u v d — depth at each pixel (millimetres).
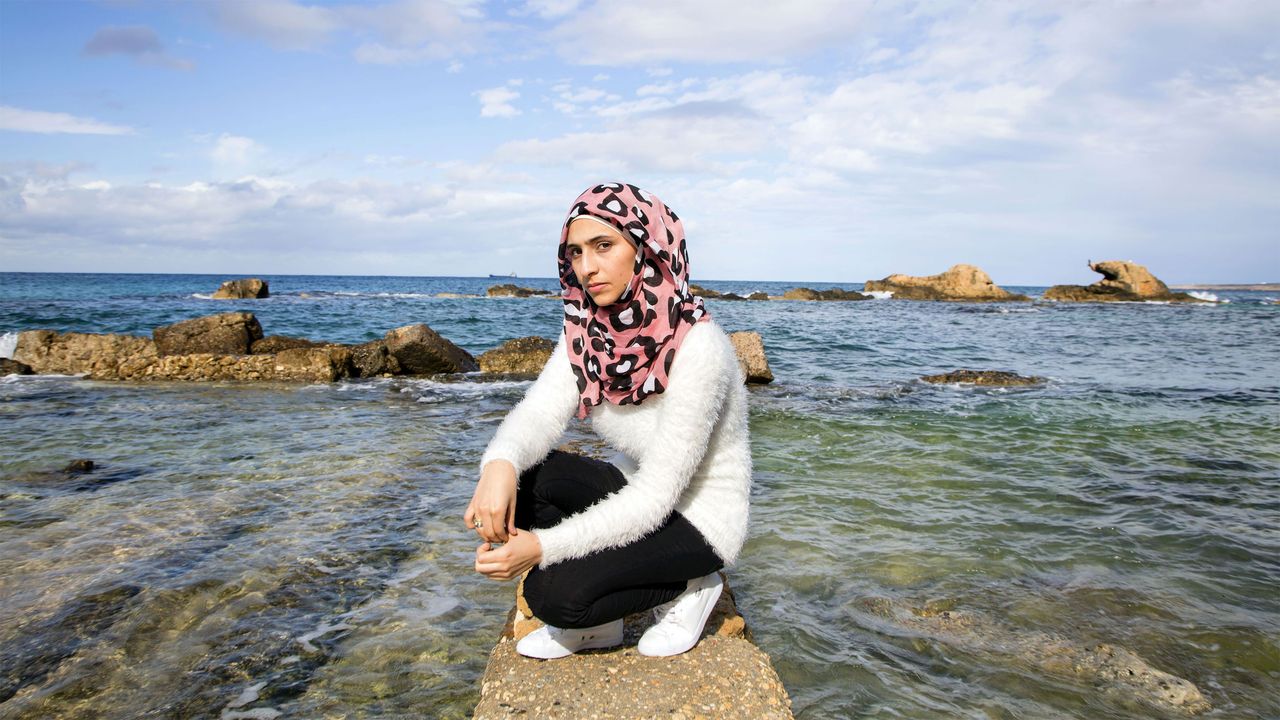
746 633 2443
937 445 6324
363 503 4406
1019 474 5332
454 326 21047
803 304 39875
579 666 2014
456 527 4004
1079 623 3008
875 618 3033
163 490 4633
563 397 2000
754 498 4660
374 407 8250
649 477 1739
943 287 45844
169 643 2711
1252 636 2908
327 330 19484
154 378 10445
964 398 9156
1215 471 5457
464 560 3549
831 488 4922
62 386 9656
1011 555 3717
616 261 1666
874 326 23641
